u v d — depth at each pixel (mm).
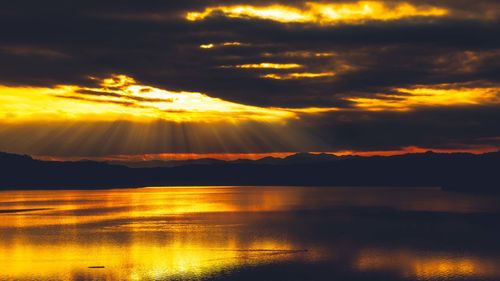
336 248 61312
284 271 49125
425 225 84250
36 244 65062
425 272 48719
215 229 80125
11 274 48562
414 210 114750
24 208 125375
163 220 95062
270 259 54719
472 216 99000
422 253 57969
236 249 60938
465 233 74125
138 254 57969
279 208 124625
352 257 55656
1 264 52844
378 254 57500
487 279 46219
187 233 75250
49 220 94625
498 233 73938
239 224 87500
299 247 62281
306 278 46562
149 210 119875
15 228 81750
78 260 54656
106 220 94875
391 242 66000
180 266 51469
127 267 51250
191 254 57844
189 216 103125
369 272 48719
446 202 143625
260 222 90688
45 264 52781
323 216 101562
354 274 48000
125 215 105438
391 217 98250
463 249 60500
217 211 116250
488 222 88062
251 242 66250
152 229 80250
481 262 53125
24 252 59531
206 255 57219
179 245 64062
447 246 62625
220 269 50062
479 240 67438
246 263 52656
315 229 79688
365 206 129625
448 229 78750
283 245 63812
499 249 60562
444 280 45938
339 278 46469
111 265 52219
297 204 140000
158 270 49844
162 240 68188
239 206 133250
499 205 129875
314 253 58156
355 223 87750
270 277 46812
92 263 53188
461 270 49594
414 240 67625
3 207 129250
